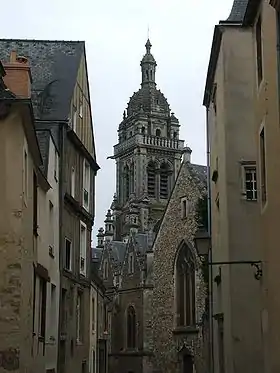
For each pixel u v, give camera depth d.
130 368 56.94
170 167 92.88
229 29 18.89
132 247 60.09
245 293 17.50
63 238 23.36
